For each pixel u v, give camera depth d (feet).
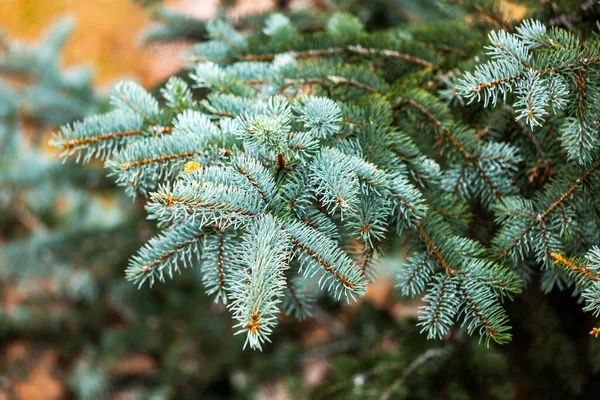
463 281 3.38
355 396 4.15
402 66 3.92
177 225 3.38
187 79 4.32
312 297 3.61
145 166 3.39
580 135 3.35
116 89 3.59
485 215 3.80
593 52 3.34
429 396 4.17
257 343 3.03
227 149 3.42
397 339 4.30
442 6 4.06
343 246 3.47
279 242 3.21
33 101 6.56
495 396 4.18
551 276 3.51
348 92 3.72
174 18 4.70
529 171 3.66
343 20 4.01
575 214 3.48
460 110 3.79
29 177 6.66
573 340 4.29
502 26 3.91
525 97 3.31
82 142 3.50
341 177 3.26
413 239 3.50
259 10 4.69
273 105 3.41
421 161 3.54
